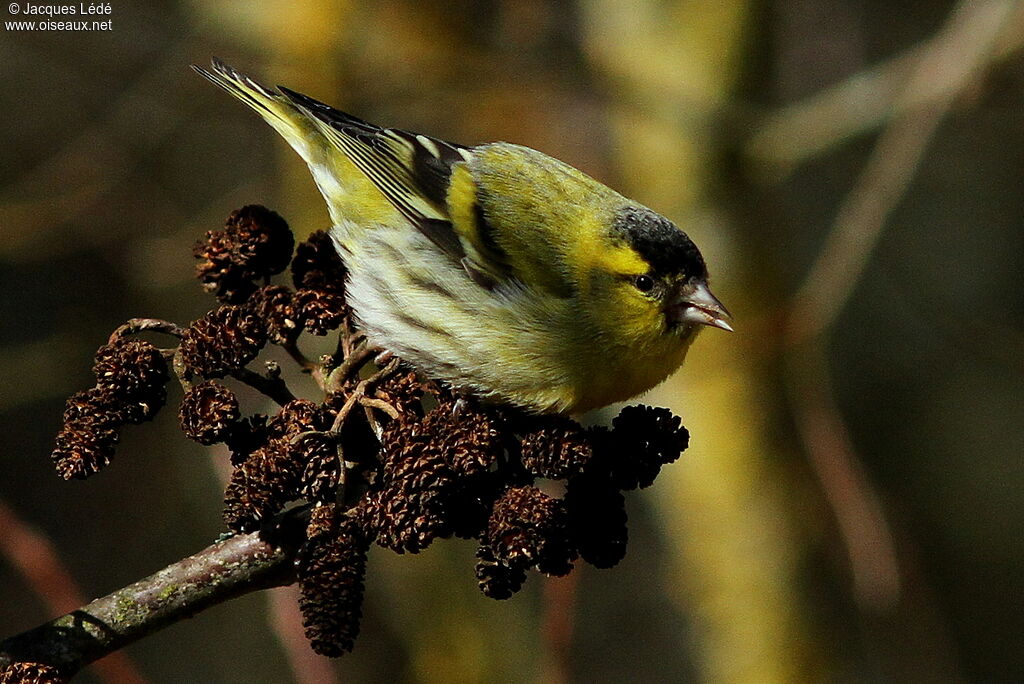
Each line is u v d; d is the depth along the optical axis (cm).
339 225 750
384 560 1142
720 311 684
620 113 1188
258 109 775
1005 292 1648
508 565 511
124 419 509
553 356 691
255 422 529
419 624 1136
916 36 1538
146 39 1297
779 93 1375
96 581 1342
